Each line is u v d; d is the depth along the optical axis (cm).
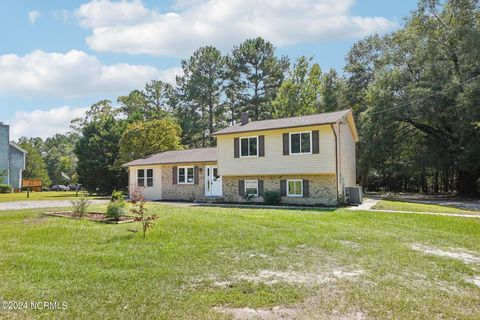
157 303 480
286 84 3844
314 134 1933
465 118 2302
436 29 2769
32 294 506
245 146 2175
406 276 625
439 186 3541
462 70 2573
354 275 624
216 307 473
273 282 577
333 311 465
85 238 893
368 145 2798
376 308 476
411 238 983
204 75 4678
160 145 3350
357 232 1038
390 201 2133
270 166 2072
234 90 4641
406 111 2597
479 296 534
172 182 2591
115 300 488
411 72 2845
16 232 970
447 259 750
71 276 591
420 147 2914
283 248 816
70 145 8194
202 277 595
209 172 2448
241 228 1030
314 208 1761
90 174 3641
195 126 4603
